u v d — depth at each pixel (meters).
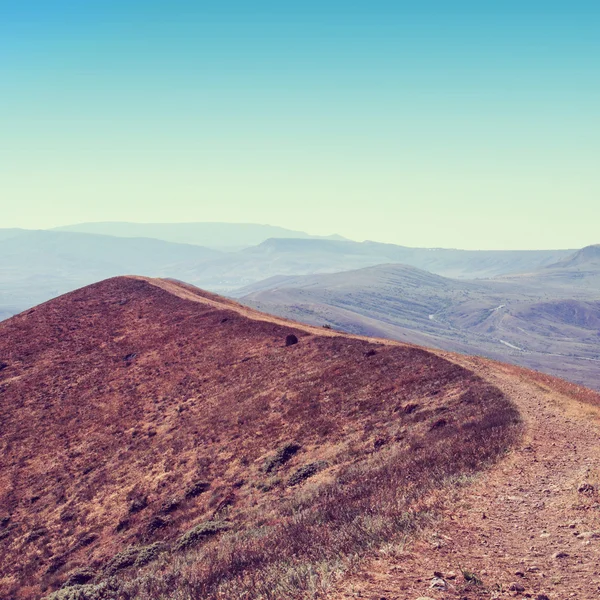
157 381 56.97
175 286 95.44
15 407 55.75
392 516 13.20
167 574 18.44
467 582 8.86
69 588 20.97
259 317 72.50
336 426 35.72
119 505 34.88
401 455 24.50
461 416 28.77
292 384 46.72
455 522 12.59
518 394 31.36
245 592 10.68
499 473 17.12
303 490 26.27
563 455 18.78
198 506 31.11
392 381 40.78
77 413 52.75
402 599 8.23
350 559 10.33
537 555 10.30
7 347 71.38
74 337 72.88
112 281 94.50
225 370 55.72
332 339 56.25
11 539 34.12
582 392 34.31
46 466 43.91
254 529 21.44
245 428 40.62
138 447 43.50
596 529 11.45
